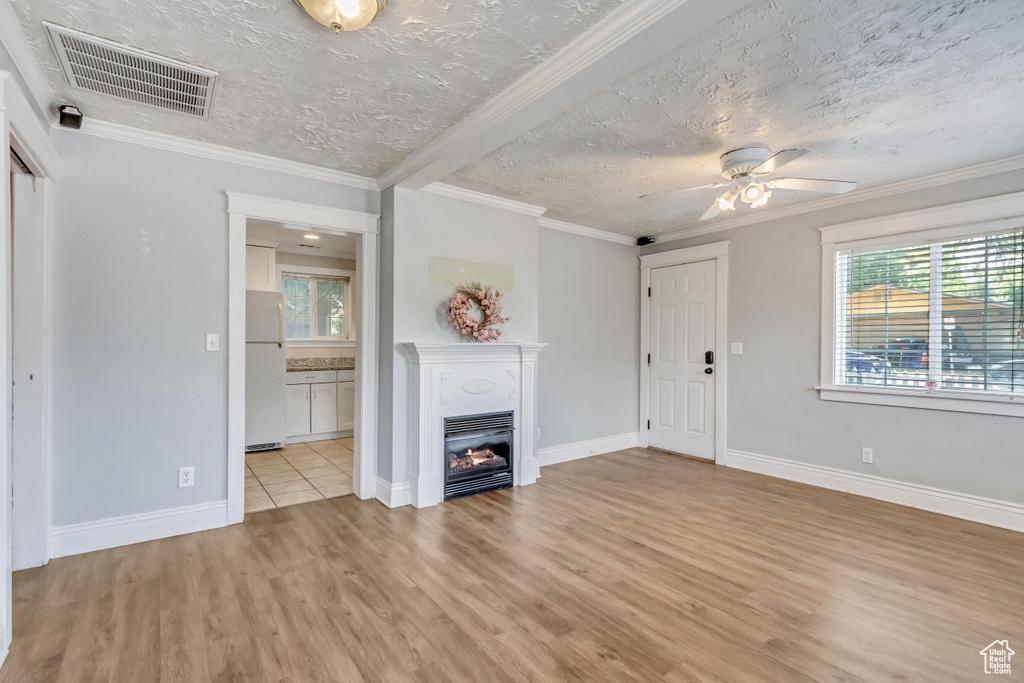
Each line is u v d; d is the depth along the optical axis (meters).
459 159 2.81
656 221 4.54
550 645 1.83
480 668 1.70
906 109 2.35
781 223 4.14
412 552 2.62
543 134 2.63
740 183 2.88
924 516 3.19
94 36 1.80
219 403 2.94
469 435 3.60
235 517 3.00
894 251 3.52
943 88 2.15
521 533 2.89
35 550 2.38
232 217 2.94
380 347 3.55
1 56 1.70
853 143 2.75
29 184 2.35
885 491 3.51
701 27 1.62
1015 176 2.98
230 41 1.83
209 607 2.06
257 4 1.61
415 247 3.44
